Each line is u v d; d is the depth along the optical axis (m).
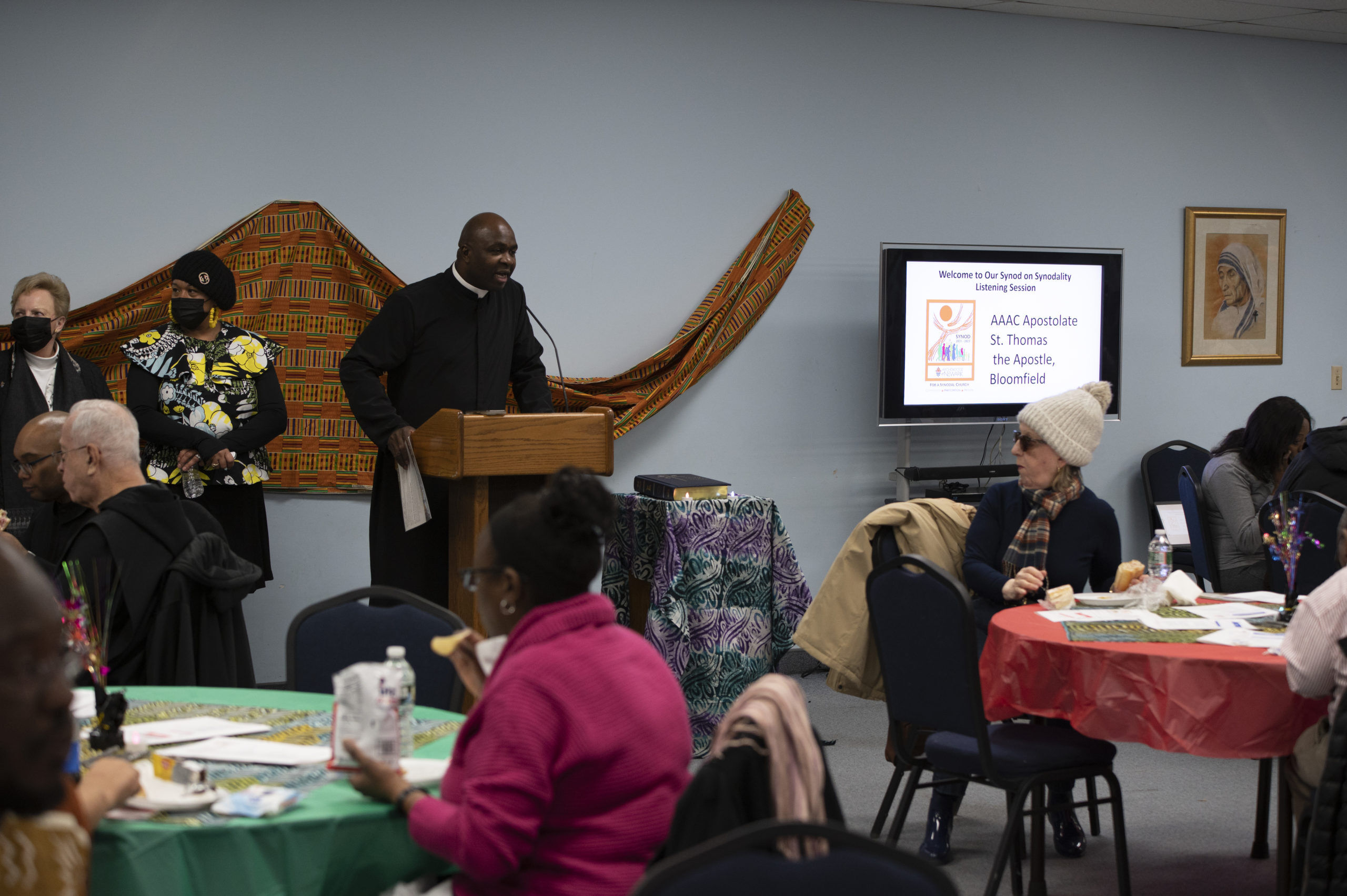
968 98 5.75
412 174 4.88
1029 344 5.60
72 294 4.49
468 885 1.60
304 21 4.70
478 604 1.70
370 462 4.83
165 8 4.54
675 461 5.34
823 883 1.16
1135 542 6.18
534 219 5.07
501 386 4.10
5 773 1.09
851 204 5.57
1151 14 5.83
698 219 5.33
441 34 4.89
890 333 5.38
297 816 1.60
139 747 1.87
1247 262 6.31
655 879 1.13
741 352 5.41
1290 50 6.37
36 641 1.11
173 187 4.58
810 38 5.46
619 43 5.15
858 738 4.33
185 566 2.51
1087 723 2.67
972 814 3.59
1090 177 6.01
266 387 4.08
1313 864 2.06
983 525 3.57
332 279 4.76
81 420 2.55
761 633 4.12
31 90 4.41
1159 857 3.22
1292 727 2.51
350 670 1.77
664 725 1.58
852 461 5.64
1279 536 3.03
